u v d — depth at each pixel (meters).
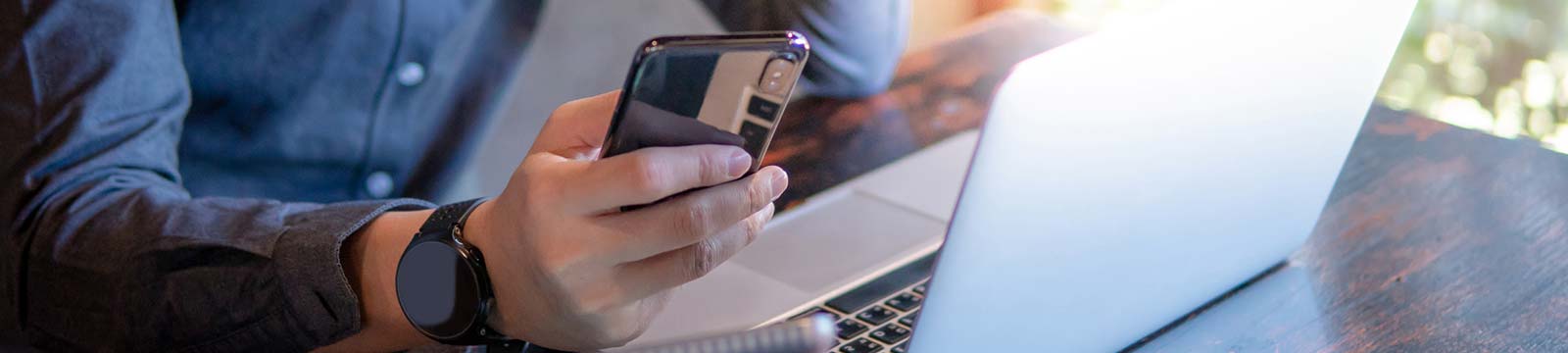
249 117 1.23
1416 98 2.67
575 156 0.72
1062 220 0.66
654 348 0.58
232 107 1.22
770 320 0.85
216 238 0.80
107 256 0.82
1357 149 1.20
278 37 1.21
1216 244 0.81
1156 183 0.70
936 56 1.52
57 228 0.84
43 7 0.89
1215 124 0.71
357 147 1.30
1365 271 0.94
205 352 0.81
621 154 0.61
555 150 0.72
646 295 0.67
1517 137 1.23
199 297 0.79
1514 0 2.51
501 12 1.42
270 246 0.78
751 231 0.69
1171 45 0.65
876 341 0.80
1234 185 0.77
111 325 0.82
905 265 0.94
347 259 0.79
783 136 1.25
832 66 1.38
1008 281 0.66
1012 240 0.64
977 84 1.41
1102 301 0.74
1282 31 0.72
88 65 0.90
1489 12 2.54
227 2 1.18
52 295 0.84
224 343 0.80
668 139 0.61
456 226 0.71
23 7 0.88
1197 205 0.75
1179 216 0.74
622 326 0.70
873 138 1.25
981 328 0.67
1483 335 0.83
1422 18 2.61
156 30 0.96
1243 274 0.89
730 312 0.87
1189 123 0.69
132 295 0.81
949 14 3.08
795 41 0.58
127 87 0.92
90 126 0.89
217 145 1.23
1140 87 0.64
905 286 0.90
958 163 1.18
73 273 0.83
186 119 1.20
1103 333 0.77
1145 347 0.81
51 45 0.89
